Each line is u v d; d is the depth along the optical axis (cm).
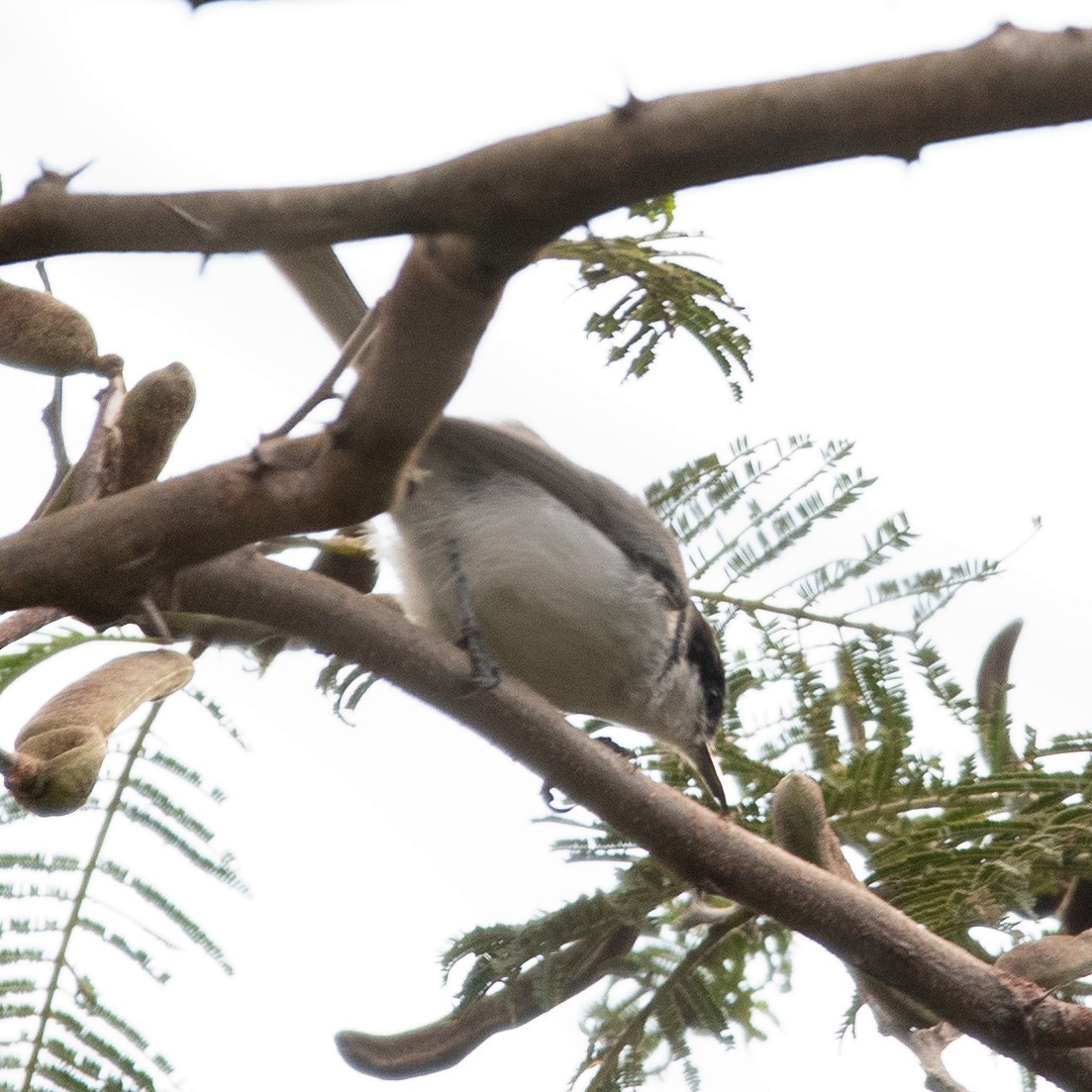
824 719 654
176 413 464
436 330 314
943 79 266
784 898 529
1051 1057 503
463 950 578
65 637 473
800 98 270
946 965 512
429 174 280
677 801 539
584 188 278
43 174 286
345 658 543
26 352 464
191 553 364
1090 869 577
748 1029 628
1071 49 265
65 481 475
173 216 281
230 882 498
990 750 616
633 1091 611
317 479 346
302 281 398
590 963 597
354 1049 584
